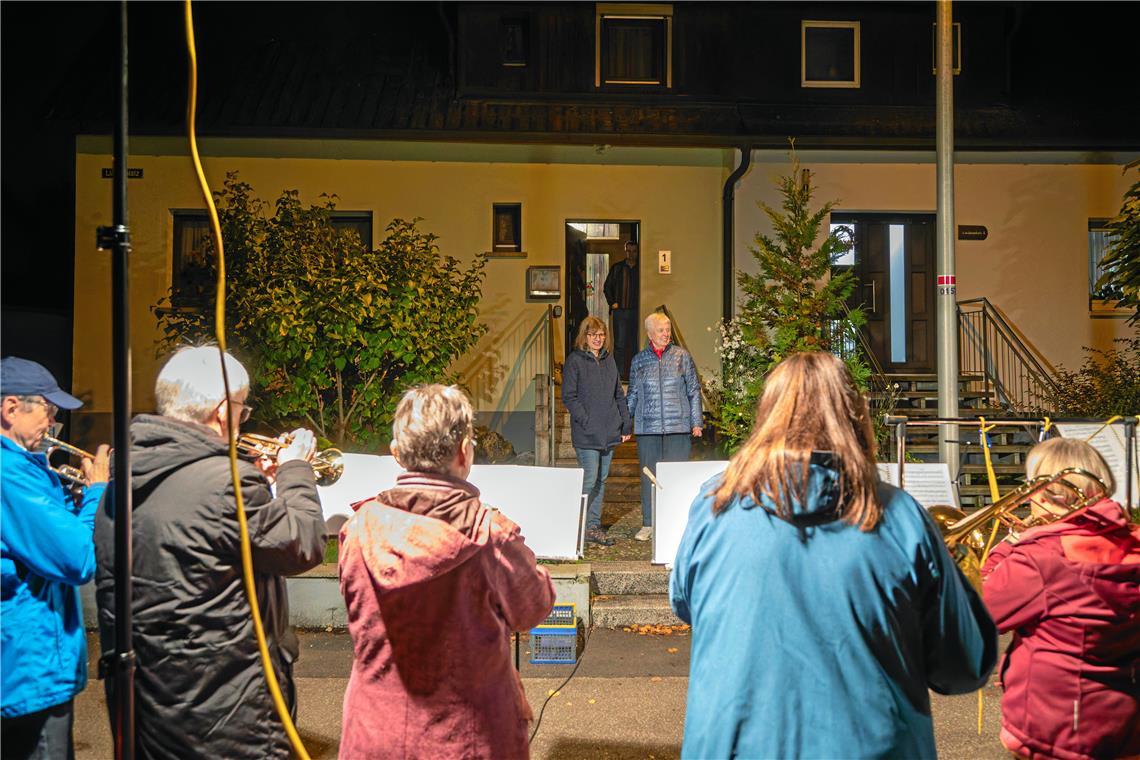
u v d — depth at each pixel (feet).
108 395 38.65
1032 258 40.09
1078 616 7.82
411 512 7.16
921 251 41.14
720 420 32.35
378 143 39.73
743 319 30.40
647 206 40.40
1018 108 42.32
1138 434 18.57
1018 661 8.27
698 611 6.07
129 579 6.40
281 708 6.57
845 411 6.13
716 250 40.40
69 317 38.63
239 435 9.03
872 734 5.46
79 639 8.70
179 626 7.51
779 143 38.40
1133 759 7.81
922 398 36.29
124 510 6.38
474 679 7.12
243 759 7.65
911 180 40.01
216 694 7.58
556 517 15.08
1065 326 40.06
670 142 38.68
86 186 38.75
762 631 5.65
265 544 7.57
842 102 42.22
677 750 13.51
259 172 39.55
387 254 29.63
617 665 17.56
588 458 25.03
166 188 39.04
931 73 42.55
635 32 42.57
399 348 27.99
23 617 8.16
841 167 39.96
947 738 13.80
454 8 43.14
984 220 40.11
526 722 7.61
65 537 7.99
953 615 5.81
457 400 7.57
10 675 8.08
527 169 40.16
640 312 40.42
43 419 8.88
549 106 41.45
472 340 30.94
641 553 23.80
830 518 5.78
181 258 39.52
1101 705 7.77
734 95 42.16
